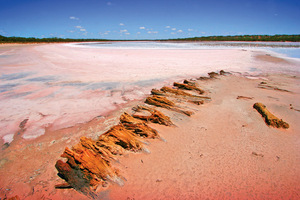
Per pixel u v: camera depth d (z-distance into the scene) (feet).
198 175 13.65
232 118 22.08
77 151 13.93
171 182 13.08
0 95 29.09
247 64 58.23
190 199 11.90
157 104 25.00
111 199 11.85
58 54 80.69
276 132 19.19
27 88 32.65
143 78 40.45
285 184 12.96
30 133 18.81
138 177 13.43
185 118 21.84
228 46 146.00
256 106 24.56
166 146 16.75
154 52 93.04
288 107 25.29
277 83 37.11
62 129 19.63
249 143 17.33
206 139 17.90
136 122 19.15
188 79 39.99
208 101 27.12
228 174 13.73
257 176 13.57
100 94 30.27
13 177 13.50
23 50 97.04
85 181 12.69
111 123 20.93
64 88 32.99
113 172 13.44
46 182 13.08
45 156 15.60
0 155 15.65
